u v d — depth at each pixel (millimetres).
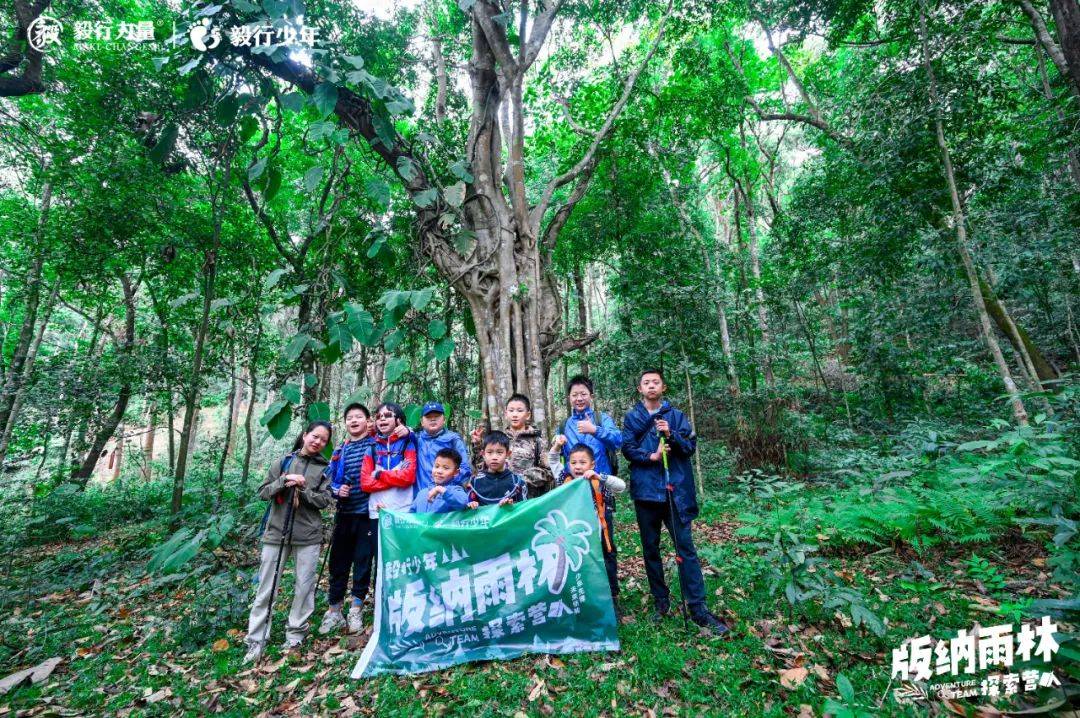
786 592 3107
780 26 9805
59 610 4570
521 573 3125
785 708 2377
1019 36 9438
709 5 9758
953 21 7059
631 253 10898
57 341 16422
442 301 8477
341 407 13406
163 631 3848
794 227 10961
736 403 10125
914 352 10570
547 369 8289
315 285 6559
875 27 9414
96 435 11289
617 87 10914
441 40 9172
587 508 3225
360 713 2590
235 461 18672
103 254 8359
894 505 4520
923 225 8359
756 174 16375
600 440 3764
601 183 11172
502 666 2912
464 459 4008
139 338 10812
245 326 8852
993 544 4191
